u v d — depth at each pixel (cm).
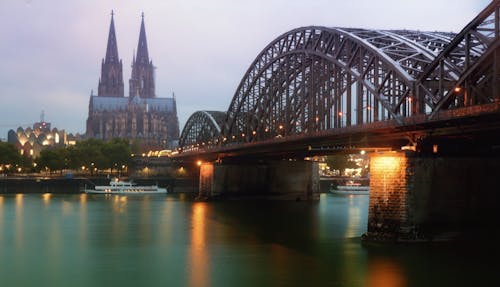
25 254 6619
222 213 11656
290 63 11588
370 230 7006
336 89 9231
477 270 5422
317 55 9894
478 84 6125
